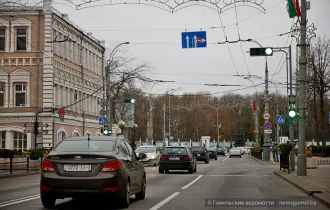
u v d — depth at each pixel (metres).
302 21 24.05
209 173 30.41
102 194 11.66
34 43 48.12
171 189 18.30
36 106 47.53
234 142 117.12
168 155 30.09
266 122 51.44
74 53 54.78
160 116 96.62
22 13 48.09
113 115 63.22
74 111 54.31
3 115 48.25
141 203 13.57
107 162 11.88
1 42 48.78
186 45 28.89
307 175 24.92
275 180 23.64
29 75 48.12
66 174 11.79
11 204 13.25
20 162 32.88
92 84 60.94
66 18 52.19
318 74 53.06
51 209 12.20
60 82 50.28
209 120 103.19
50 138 47.31
